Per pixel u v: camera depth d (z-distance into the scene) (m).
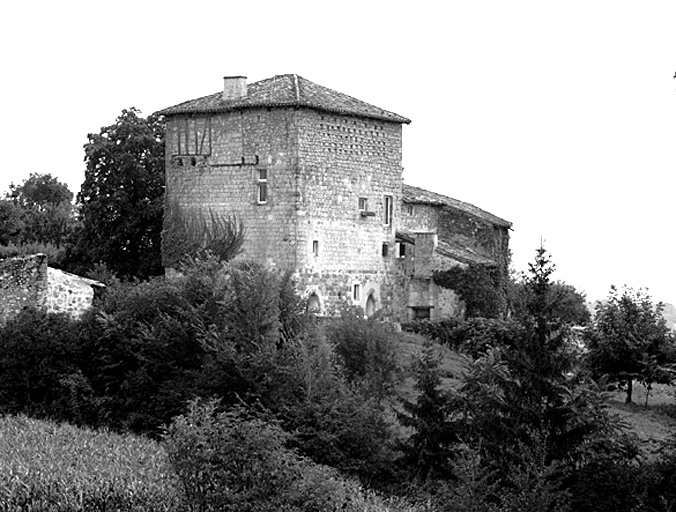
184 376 44.78
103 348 46.31
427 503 35.31
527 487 33.31
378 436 41.50
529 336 38.81
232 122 67.38
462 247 77.00
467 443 37.91
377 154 70.44
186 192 68.94
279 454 30.45
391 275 72.06
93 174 79.12
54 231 100.88
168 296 46.72
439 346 63.50
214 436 30.14
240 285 45.97
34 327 46.84
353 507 32.88
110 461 34.28
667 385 63.00
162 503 29.91
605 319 58.25
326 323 51.19
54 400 46.19
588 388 38.62
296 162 65.56
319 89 69.81
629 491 35.53
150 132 80.06
